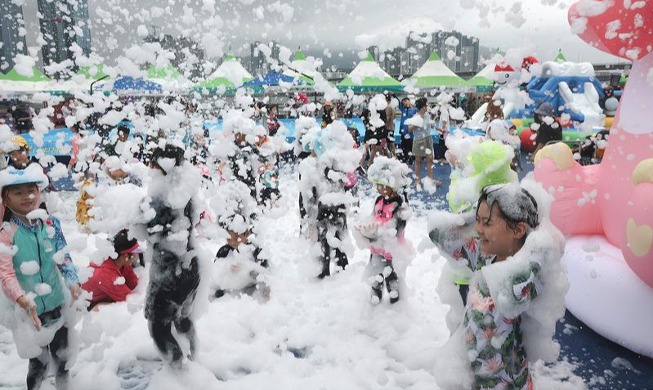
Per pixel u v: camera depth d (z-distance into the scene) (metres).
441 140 9.11
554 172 3.75
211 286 4.03
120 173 4.30
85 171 4.87
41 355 2.70
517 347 2.27
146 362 3.30
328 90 3.79
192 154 3.90
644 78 3.25
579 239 3.77
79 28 3.37
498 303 2.09
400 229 3.70
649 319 3.05
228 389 2.92
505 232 2.17
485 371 2.26
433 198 7.89
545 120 5.39
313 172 4.45
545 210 2.29
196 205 2.86
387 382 2.93
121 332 3.62
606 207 3.57
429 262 5.03
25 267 2.46
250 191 4.31
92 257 3.05
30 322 2.51
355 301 4.04
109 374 3.07
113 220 2.83
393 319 3.71
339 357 3.27
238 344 3.44
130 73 3.33
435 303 4.08
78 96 3.35
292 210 7.14
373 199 7.74
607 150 3.60
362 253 5.35
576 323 3.72
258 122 6.63
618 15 2.96
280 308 3.95
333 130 4.34
